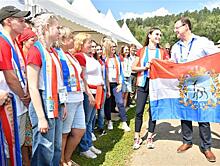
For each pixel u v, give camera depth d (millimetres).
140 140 5297
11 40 3049
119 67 6812
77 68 3746
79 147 4652
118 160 4500
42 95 2930
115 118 7723
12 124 2551
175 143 5391
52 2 5617
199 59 4715
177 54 4906
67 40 3729
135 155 4766
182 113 4855
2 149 2402
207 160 4539
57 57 3270
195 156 4703
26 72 3004
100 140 5570
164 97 4961
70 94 3578
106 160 4488
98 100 4844
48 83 2912
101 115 5953
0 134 2395
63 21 7797
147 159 4586
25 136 3445
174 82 4895
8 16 2996
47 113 2910
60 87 3188
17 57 3074
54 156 3215
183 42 4859
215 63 4633
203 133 4625
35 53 2879
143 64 5023
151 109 4984
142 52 5105
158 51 5102
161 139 5648
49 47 3164
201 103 4668
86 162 4379
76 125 3836
